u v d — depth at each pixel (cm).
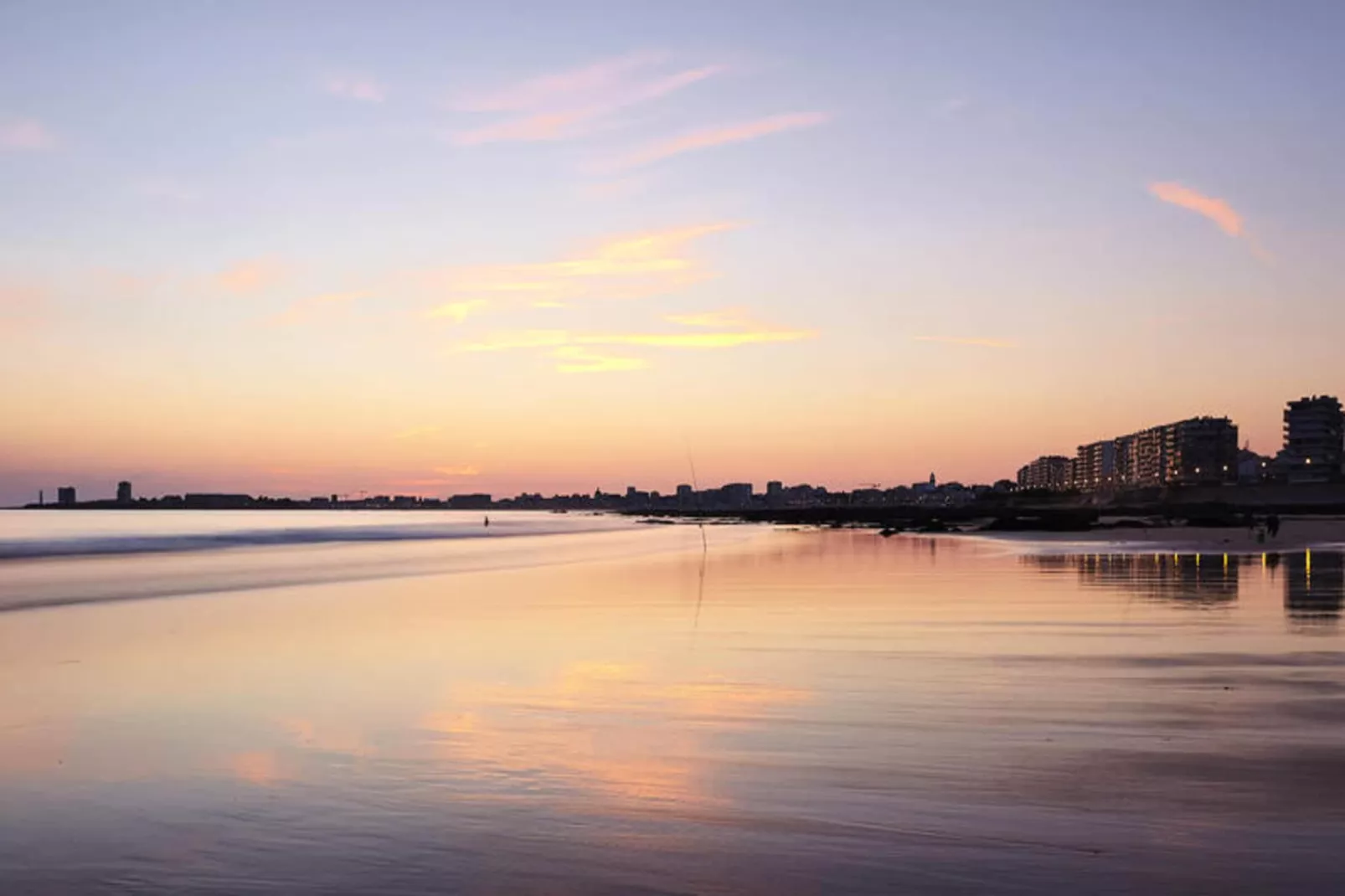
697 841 755
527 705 1262
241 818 819
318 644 1848
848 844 743
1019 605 2441
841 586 3091
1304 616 2150
